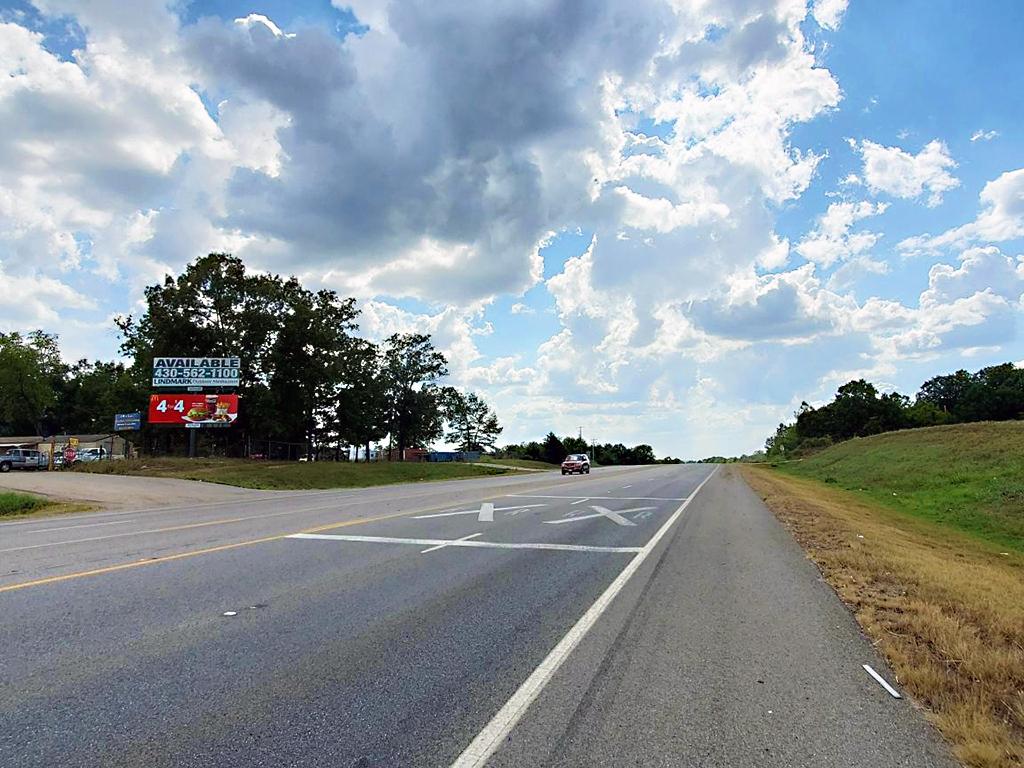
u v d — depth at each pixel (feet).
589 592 24.03
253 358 180.04
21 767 10.73
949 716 12.64
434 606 21.56
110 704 13.26
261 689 14.14
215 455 185.78
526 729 12.27
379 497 72.18
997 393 309.63
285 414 189.06
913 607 21.20
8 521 53.31
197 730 12.12
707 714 13.00
